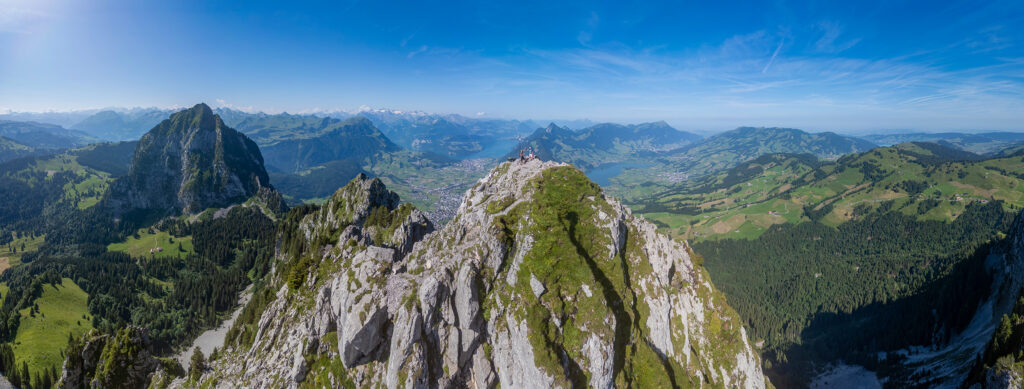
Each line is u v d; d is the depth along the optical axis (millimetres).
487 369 72125
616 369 73750
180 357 163625
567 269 77625
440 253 86375
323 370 80562
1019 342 111625
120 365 104188
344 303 81062
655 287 88875
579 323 72500
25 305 169875
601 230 88438
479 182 109188
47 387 131875
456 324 74438
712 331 95938
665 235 106312
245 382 88000
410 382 68375
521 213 88375
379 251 91625
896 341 191500
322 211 183875
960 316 182250
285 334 98125
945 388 141875
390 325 77250
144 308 194375
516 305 73438
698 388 85062
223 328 184250
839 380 177000
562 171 102562
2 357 131375
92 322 175625
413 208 124875
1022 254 165750
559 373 66312
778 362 196625
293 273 116938
